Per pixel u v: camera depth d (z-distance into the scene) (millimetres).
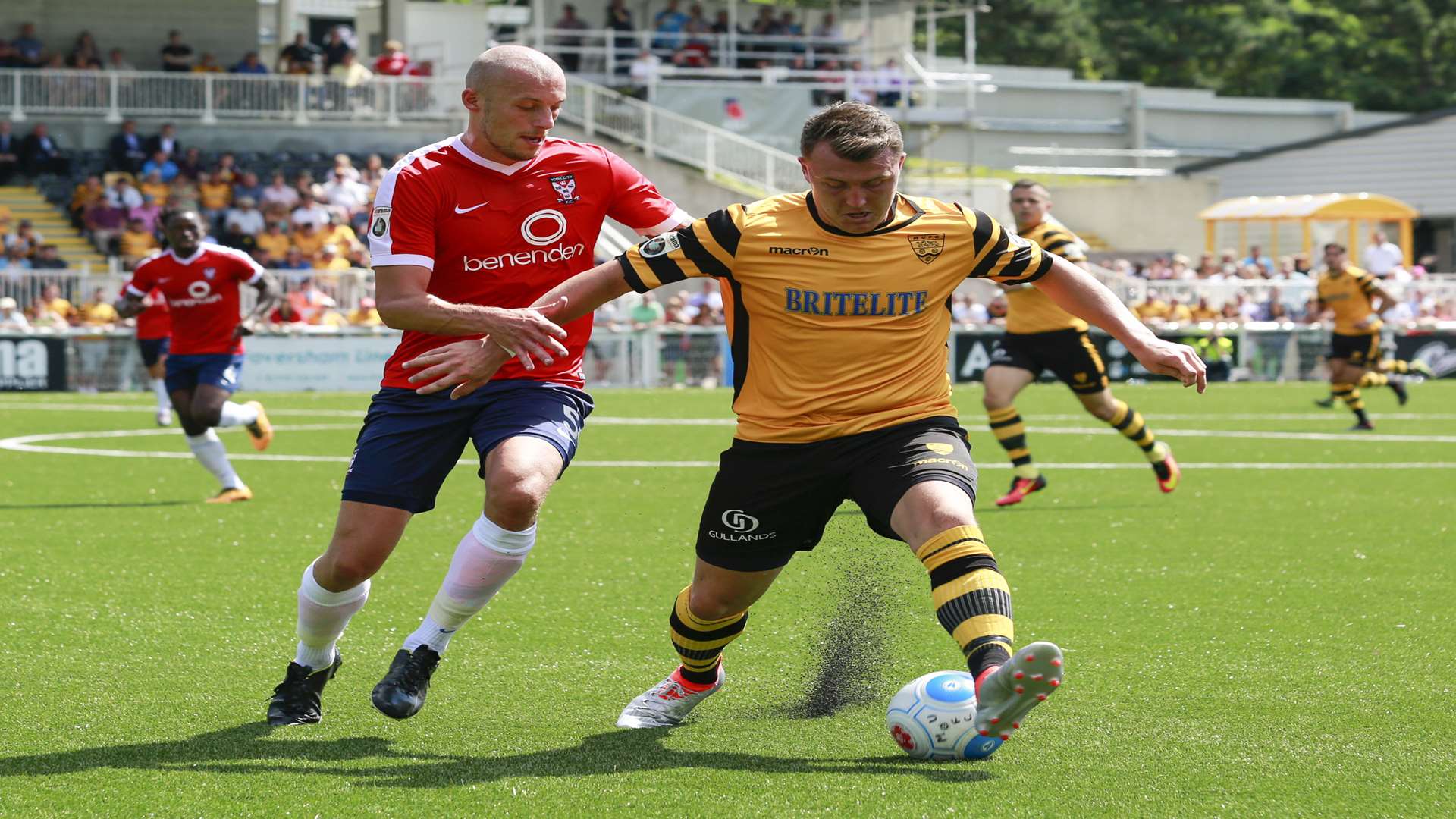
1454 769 12578
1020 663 11031
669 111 101875
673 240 13008
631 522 28391
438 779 12234
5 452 41906
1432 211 126375
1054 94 141875
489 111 13625
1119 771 12453
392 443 13812
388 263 13453
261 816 11266
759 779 12211
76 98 90438
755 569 13352
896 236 12930
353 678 16109
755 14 112375
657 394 69125
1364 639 18000
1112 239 123875
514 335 12883
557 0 112250
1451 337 86375
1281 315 87812
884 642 15945
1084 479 36438
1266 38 178375
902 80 105812
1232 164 134250
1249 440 47781
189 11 105125
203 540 25922
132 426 50938
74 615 19281
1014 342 31562
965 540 12203
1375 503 31719
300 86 93750
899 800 11617
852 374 12984
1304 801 11672
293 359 71125
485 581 13492
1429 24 179125
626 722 14070
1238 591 21328
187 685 15656
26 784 12062
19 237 76500
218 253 30359
